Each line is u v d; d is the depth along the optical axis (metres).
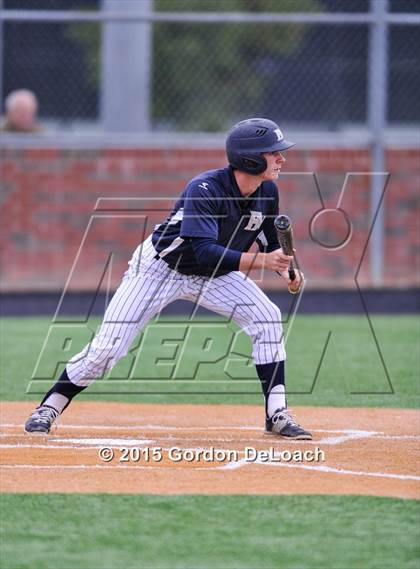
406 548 12.52
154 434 18.88
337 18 41.19
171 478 15.26
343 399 23.44
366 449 17.52
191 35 47.97
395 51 46.81
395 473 15.70
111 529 13.04
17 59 49.12
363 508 13.92
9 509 13.74
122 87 43.88
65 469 15.72
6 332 34.12
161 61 47.78
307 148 42.03
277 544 12.59
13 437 18.28
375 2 41.34
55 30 49.72
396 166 42.41
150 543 12.59
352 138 42.06
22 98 42.75
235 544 12.59
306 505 14.02
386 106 45.38
